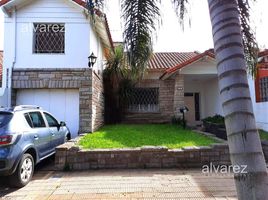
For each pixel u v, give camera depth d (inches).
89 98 412.8
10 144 216.8
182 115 530.6
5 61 410.6
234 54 108.0
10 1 401.7
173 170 277.9
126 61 189.6
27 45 416.5
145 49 182.5
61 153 283.3
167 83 592.4
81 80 414.6
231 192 208.7
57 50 423.8
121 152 287.6
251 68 187.5
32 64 414.9
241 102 103.2
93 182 238.7
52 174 267.7
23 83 409.1
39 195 207.3
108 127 490.6
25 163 235.3
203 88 689.0
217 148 293.0
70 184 233.9
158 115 586.9
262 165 99.3
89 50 422.0
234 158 101.3
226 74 107.2
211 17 118.7
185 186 224.7
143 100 593.3
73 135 415.2
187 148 292.7
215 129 418.9
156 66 592.4
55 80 412.8
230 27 111.3
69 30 422.9
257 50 186.1
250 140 100.0
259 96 432.5
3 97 401.1
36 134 259.4
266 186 97.3
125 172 270.8
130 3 182.4
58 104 420.5
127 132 413.1
